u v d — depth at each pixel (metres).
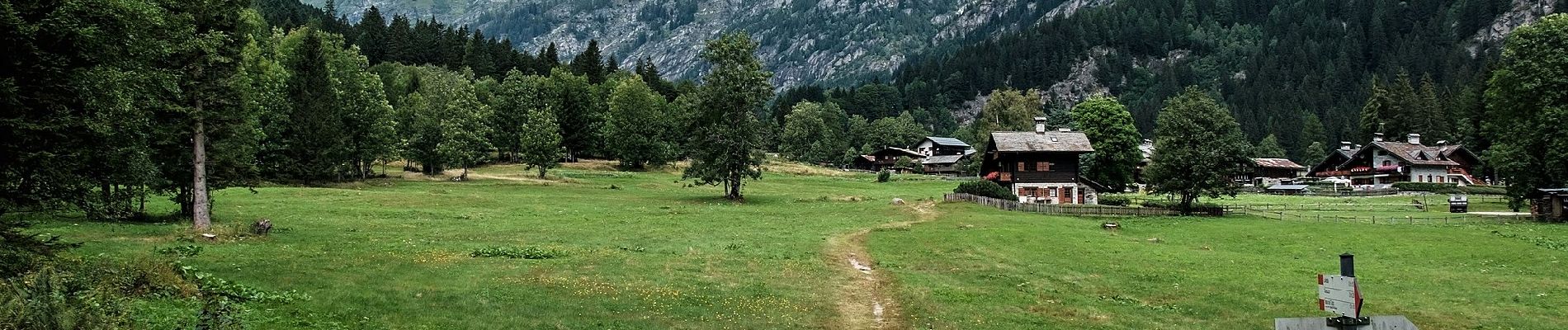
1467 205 75.69
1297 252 41.03
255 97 54.50
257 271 25.58
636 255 34.56
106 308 14.95
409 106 112.69
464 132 93.94
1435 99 159.25
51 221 36.41
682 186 99.06
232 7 40.16
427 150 100.12
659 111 141.38
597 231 45.50
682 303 24.41
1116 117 95.12
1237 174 64.19
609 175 112.19
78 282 17.14
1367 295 28.75
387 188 78.88
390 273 26.58
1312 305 26.44
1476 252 39.62
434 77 155.50
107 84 21.02
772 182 109.56
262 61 52.28
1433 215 65.00
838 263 35.00
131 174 29.78
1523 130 60.81
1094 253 38.91
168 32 27.34
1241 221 57.00
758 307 24.53
